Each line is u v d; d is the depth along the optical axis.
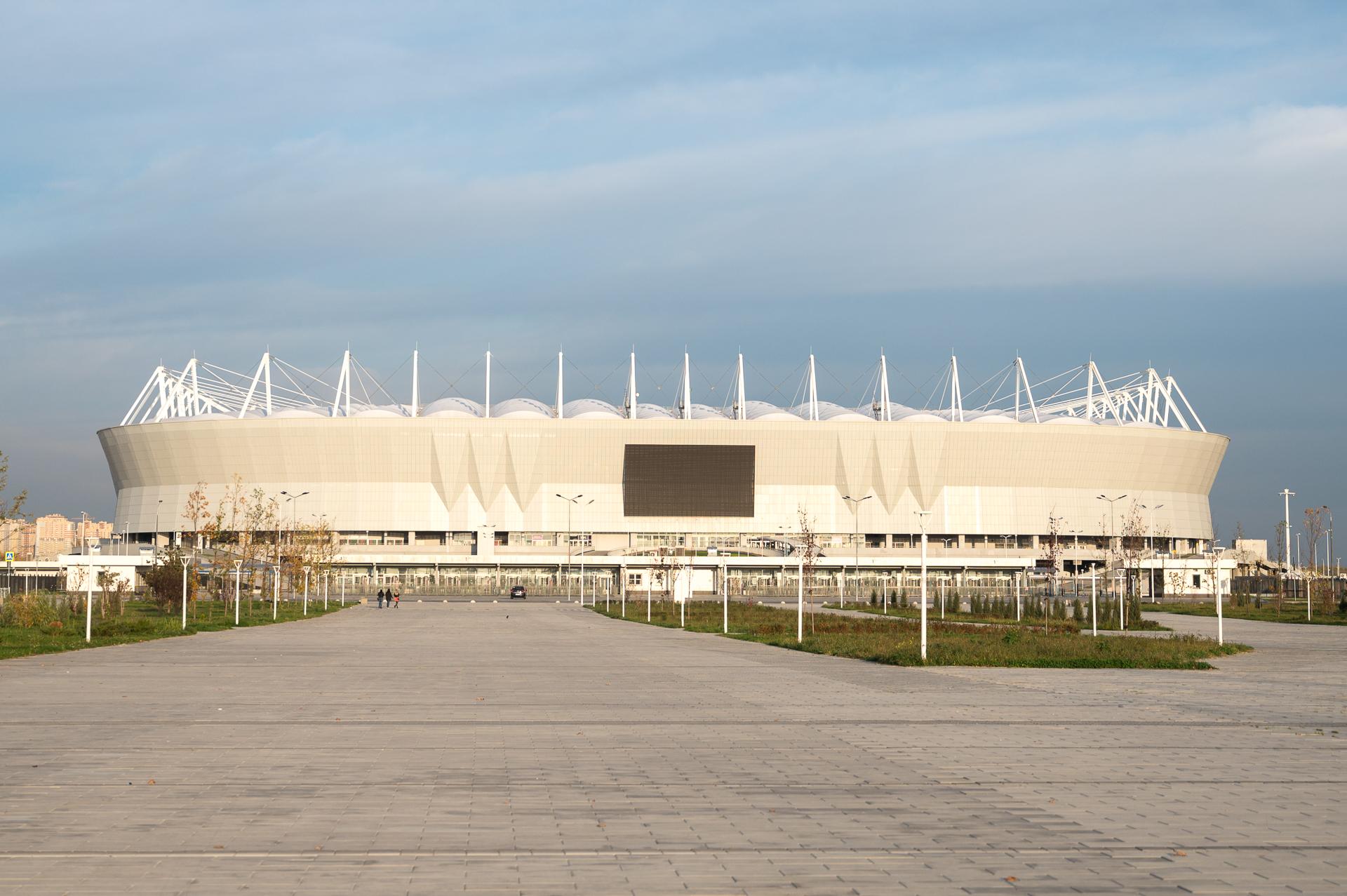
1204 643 44.06
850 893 9.26
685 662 35.56
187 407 169.12
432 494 154.00
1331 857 10.51
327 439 152.00
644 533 154.00
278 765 15.20
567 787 13.77
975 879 9.70
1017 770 15.09
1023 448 156.12
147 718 20.02
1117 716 21.39
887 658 35.50
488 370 155.50
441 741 17.55
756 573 147.25
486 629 58.47
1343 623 71.62
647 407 171.75
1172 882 9.64
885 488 155.62
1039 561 149.50
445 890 9.27
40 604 52.06
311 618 71.75
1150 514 160.88
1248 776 14.73
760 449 153.50
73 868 9.91
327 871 9.84
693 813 12.27
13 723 19.41
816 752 16.64
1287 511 109.06
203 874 9.73
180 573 73.75
